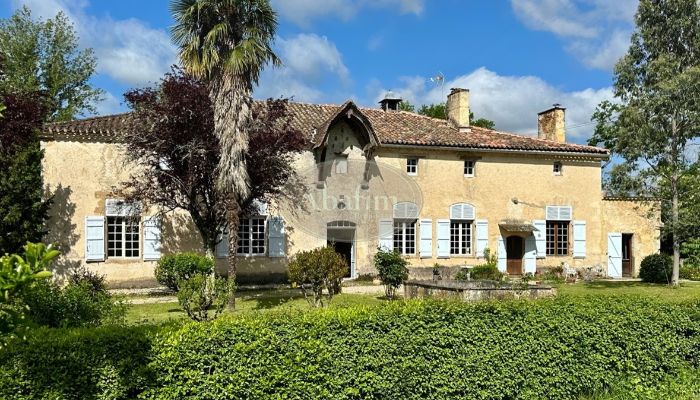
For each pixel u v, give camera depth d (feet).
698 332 28.40
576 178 88.07
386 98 93.09
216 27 46.91
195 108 53.72
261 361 20.56
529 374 24.59
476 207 82.17
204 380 19.86
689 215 74.02
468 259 81.61
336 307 24.11
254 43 47.57
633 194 81.51
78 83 120.88
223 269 69.21
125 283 65.46
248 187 50.06
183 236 67.82
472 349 23.72
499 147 82.23
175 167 55.93
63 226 63.67
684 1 74.79
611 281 83.61
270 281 70.85
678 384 26.61
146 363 19.52
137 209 62.13
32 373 18.25
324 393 21.12
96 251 64.54
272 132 57.98
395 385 22.27
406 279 56.70
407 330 22.81
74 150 64.44
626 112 76.89
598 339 26.12
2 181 55.36
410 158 79.10
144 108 53.93
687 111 73.61
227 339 20.44
